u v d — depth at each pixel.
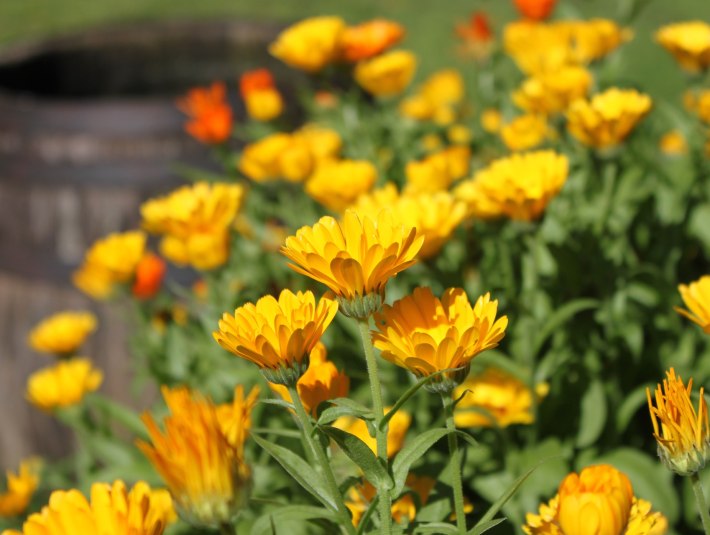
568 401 1.31
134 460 1.41
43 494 1.64
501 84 1.82
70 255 2.20
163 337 1.51
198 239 1.38
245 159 1.55
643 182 1.49
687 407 0.99
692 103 1.46
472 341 0.97
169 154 2.14
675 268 1.47
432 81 2.07
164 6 5.50
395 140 1.79
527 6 1.64
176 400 0.97
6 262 2.24
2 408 2.30
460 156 1.56
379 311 0.99
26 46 2.70
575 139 1.45
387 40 1.64
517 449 1.28
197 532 1.23
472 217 1.37
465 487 1.24
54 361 2.25
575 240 1.42
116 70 2.70
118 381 2.11
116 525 0.94
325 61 1.62
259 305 0.98
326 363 1.04
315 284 1.38
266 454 1.24
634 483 1.25
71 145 2.17
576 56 1.55
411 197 1.21
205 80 2.62
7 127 2.23
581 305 1.25
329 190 1.36
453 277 1.31
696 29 1.43
